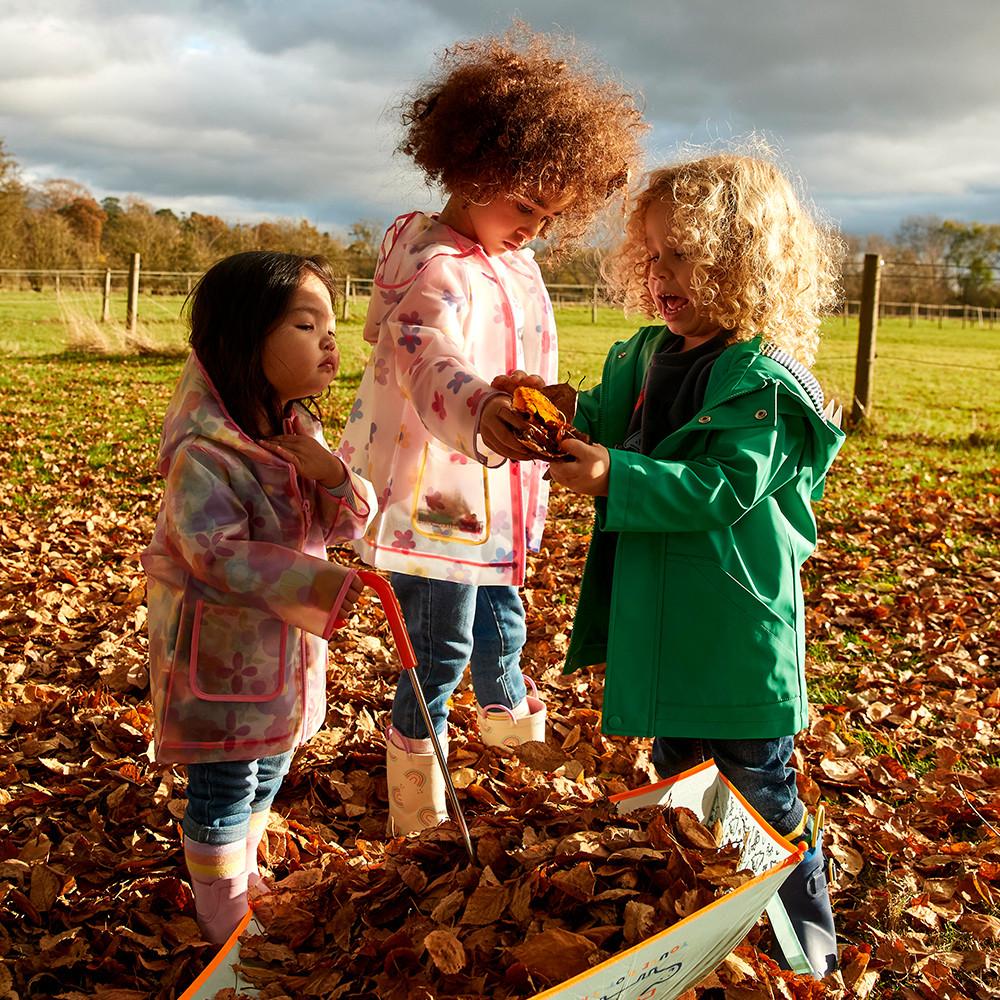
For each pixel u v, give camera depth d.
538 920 2.09
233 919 2.42
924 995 2.50
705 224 2.34
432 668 2.84
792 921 2.47
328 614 2.21
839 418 2.59
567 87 2.61
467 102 2.57
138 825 3.06
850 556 6.34
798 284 2.50
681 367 2.53
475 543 2.79
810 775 3.51
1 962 2.44
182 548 2.20
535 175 2.52
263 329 2.26
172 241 46.59
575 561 6.16
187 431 2.27
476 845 2.32
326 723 3.82
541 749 3.18
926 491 8.30
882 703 4.13
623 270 2.77
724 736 2.33
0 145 44.62
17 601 5.16
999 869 2.94
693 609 2.33
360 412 2.91
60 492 7.88
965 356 24.58
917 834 3.16
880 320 39.59
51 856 2.83
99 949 2.53
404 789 2.90
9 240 44.75
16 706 3.81
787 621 2.38
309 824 3.14
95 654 4.38
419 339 2.55
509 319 2.80
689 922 1.81
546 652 4.64
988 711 4.11
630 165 2.69
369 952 2.10
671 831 2.23
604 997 1.81
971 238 64.75
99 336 19.03
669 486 2.18
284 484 2.33
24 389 13.97
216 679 2.27
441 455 2.73
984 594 5.64
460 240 2.73
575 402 2.26
